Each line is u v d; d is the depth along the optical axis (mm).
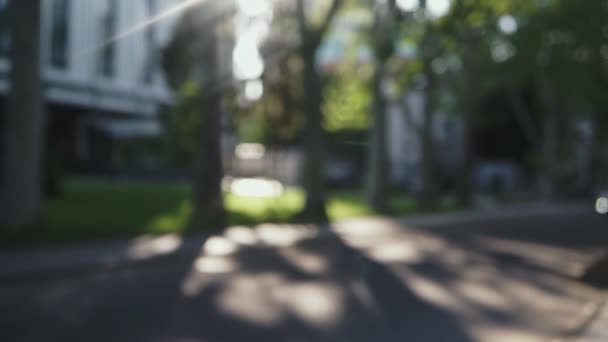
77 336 6465
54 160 23484
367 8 23906
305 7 19906
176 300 8383
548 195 38344
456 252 13898
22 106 14172
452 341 6574
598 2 25781
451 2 20734
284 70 28203
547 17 26391
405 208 27062
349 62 27672
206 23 16859
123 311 7664
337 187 40000
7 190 14203
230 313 7641
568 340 6219
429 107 28219
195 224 16938
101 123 36562
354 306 8141
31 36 14070
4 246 12328
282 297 8656
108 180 40031
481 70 29141
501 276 10773
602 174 44062
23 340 6273
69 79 20734
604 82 28609
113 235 14398
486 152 50156
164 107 29500
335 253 13586
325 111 28234
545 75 29094
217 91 17500
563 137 39594
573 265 12211
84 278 10180
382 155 24344
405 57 25453
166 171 47906
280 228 17672
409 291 9242
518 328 7176
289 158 45094
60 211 18344
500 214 26391
